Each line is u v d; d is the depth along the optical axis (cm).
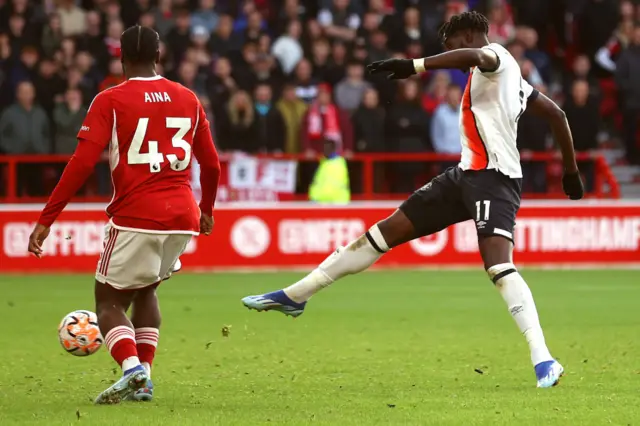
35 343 2736
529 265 5362
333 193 5262
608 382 2052
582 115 5594
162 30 5822
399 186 5462
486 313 3462
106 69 5503
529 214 5362
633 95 5922
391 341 2769
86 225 5091
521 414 1677
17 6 5628
